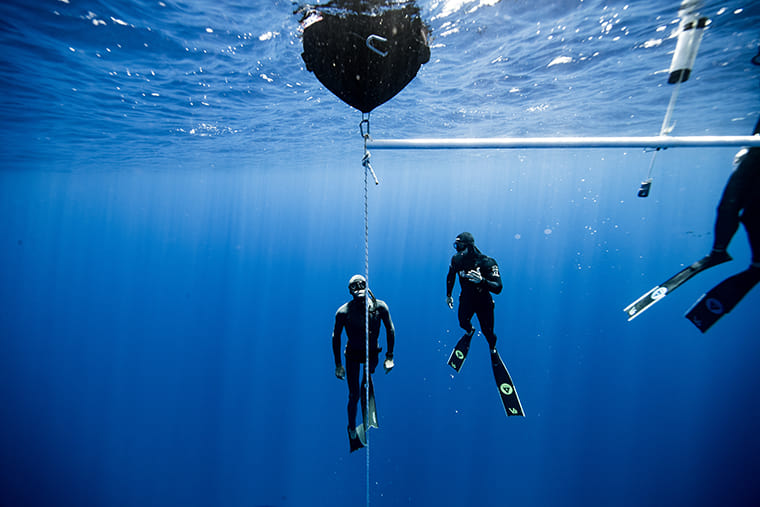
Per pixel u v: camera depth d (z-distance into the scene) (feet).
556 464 67.77
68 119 32.42
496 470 69.15
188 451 80.48
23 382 117.60
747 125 39.93
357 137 43.60
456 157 67.21
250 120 33.73
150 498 68.39
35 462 76.79
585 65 22.54
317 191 147.02
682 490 57.77
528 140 7.04
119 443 82.79
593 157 72.13
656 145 6.99
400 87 6.88
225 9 15.28
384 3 5.89
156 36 17.71
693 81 25.13
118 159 56.49
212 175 83.20
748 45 19.19
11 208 156.46
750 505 53.11
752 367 92.32
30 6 15.11
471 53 20.25
